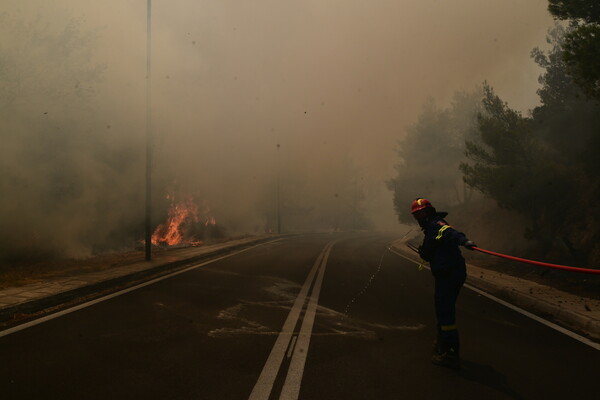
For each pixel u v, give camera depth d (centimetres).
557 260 1229
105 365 408
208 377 381
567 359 446
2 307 583
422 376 392
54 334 509
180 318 595
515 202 1352
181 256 1409
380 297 787
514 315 659
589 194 1285
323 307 686
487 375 398
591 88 911
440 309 420
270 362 422
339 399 339
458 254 424
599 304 680
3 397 335
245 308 667
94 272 964
